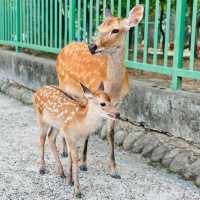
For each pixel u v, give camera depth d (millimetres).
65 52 6238
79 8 8078
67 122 4883
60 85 6289
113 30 5059
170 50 11195
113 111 4668
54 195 4891
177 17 6031
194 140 5828
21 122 7812
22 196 4855
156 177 5441
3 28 11102
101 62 5500
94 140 6855
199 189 5117
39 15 9344
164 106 6219
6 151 6266
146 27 6566
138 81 6922
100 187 5125
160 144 6059
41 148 5465
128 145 6406
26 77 9781
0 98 9812
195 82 7418
